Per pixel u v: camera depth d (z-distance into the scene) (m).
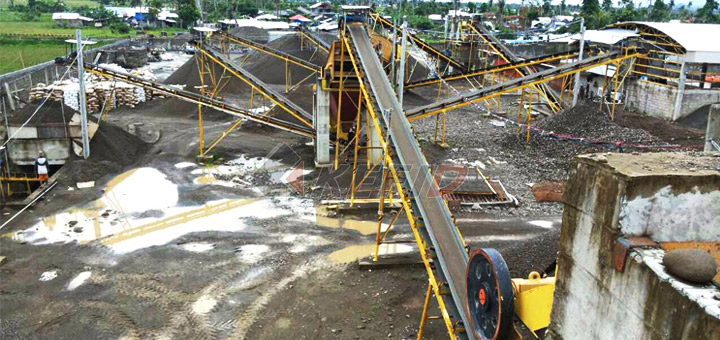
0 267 22.25
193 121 51.88
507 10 149.75
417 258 23.08
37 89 43.56
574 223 9.07
